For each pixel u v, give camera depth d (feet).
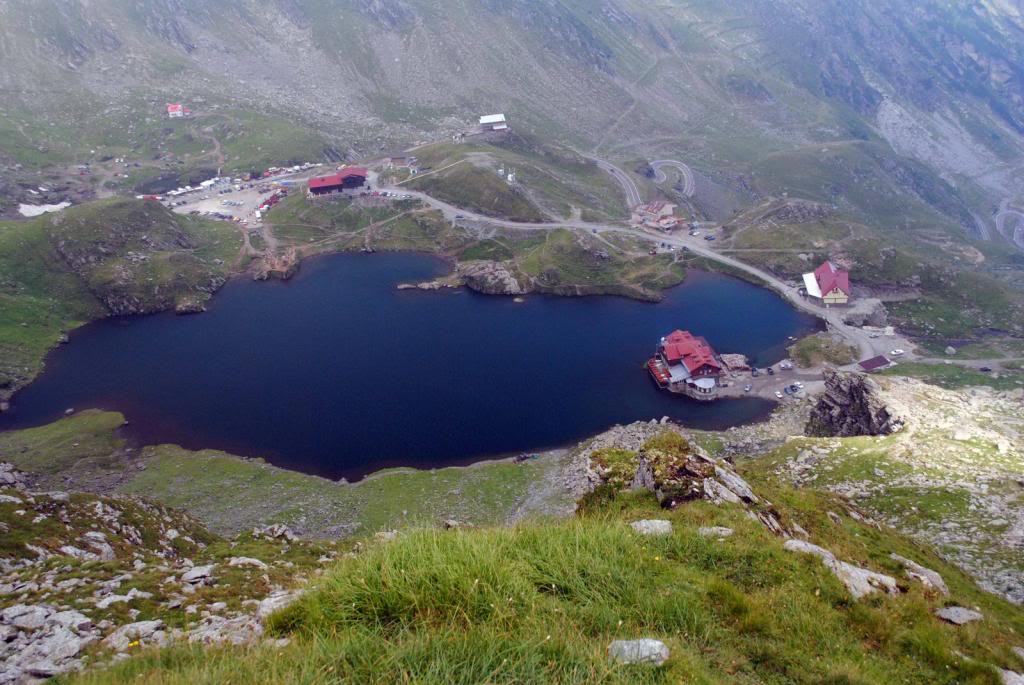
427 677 38.73
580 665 41.47
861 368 429.38
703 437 344.69
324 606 50.83
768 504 99.25
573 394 393.70
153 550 156.35
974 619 72.28
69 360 422.41
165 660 49.39
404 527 69.00
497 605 46.91
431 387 396.37
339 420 359.66
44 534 138.31
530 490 291.38
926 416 278.05
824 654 54.19
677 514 86.17
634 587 56.34
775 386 406.41
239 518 262.88
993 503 192.44
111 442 332.80
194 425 351.87
